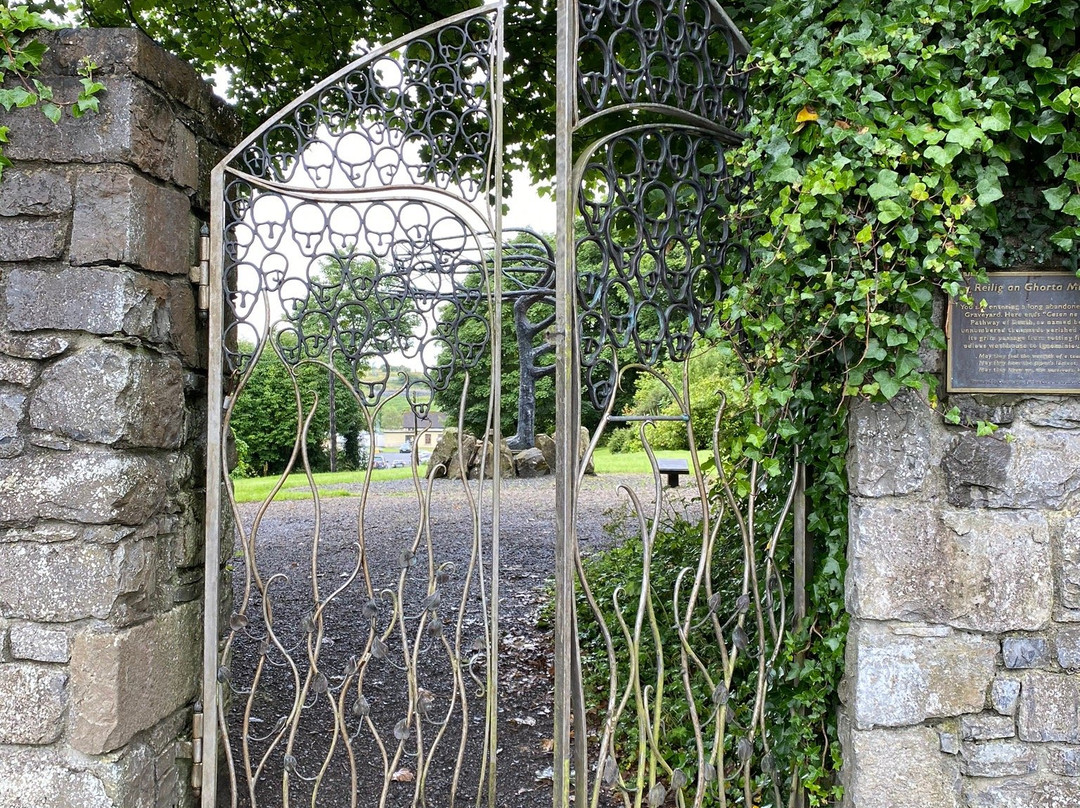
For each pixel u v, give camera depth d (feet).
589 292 7.23
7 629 6.50
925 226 6.57
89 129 6.67
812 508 7.71
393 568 21.03
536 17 13.30
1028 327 6.74
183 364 7.64
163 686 7.13
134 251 6.73
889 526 6.78
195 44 15.58
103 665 6.41
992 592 6.75
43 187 6.63
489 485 38.22
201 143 8.10
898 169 6.71
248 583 7.63
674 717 9.39
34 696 6.43
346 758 10.41
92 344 6.61
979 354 6.78
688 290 7.69
